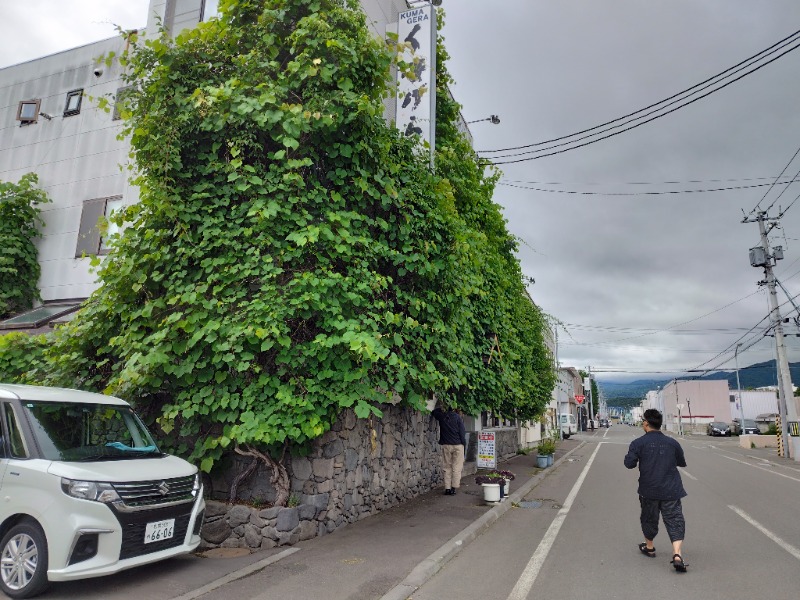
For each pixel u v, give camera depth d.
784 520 9.31
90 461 5.40
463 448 11.31
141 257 7.46
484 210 13.27
